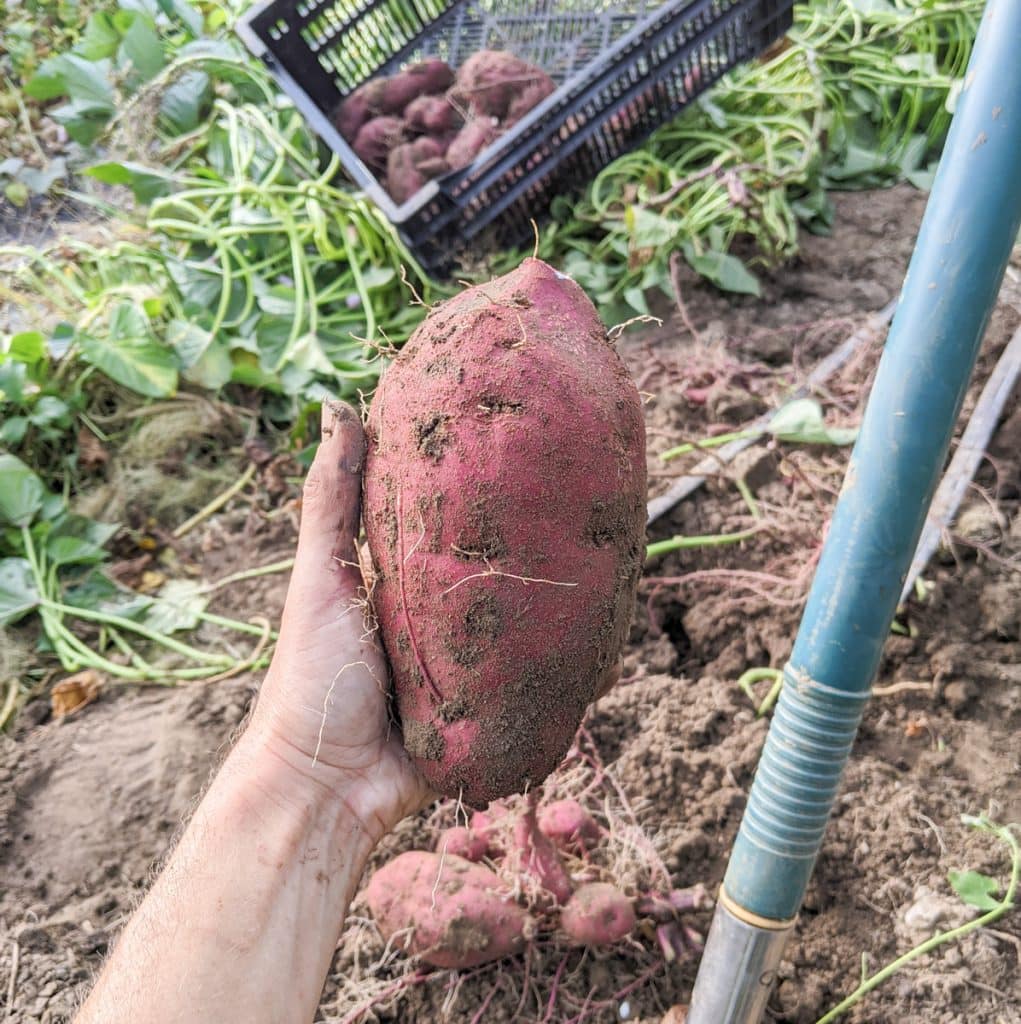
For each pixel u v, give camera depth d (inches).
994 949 17.3
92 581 26.2
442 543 12.6
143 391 28.7
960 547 23.4
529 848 16.7
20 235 37.5
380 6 34.6
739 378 29.1
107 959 12.8
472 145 31.8
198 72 36.5
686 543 24.6
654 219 31.2
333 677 14.0
